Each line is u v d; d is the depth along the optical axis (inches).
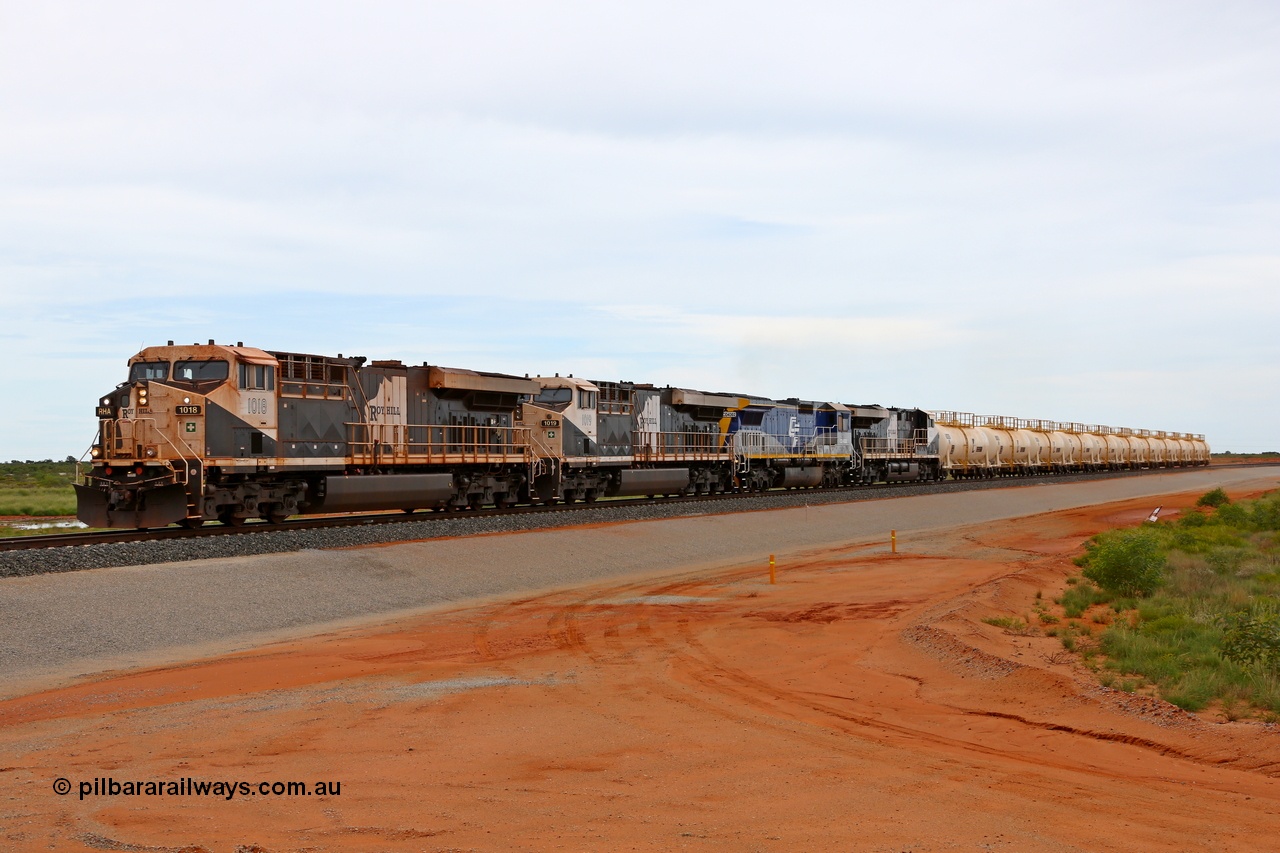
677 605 952.9
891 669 660.1
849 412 2608.3
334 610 874.1
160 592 810.2
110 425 1061.8
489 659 697.6
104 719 513.7
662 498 1972.2
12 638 673.6
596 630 818.2
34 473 3878.0
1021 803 375.6
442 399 1406.3
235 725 498.0
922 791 391.2
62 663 661.9
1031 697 559.2
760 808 366.6
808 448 2432.3
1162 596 885.8
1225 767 434.3
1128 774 423.5
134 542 921.5
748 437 2194.9
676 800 377.1
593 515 1476.4
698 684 617.9
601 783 401.1
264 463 1108.5
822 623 839.1
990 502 2397.9
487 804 369.7
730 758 442.9
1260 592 903.1
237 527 1085.8
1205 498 2332.7
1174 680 568.1
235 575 885.8
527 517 1352.1
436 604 951.0
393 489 1278.3
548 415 1603.1
